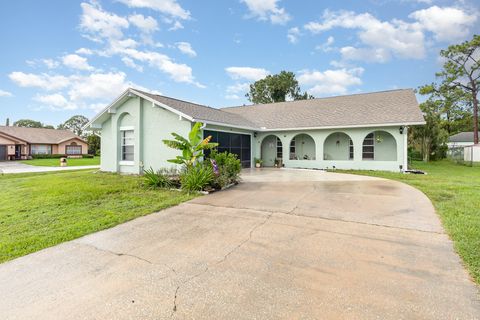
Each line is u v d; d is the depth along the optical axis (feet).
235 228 15.51
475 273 9.75
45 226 16.48
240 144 51.93
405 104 48.96
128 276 10.16
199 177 26.71
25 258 11.97
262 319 7.51
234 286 9.28
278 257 11.53
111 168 45.11
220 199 23.27
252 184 31.27
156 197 24.27
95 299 8.69
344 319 7.44
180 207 20.80
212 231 15.08
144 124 41.29
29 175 46.70
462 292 8.63
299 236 13.98
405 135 44.52
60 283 9.75
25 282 9.87
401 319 7.40
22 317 7.86
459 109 94.12
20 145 112.88
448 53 83.61
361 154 48.14
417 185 29.37
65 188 28.63
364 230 14.73
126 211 19.63
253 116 63.77
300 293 8.77
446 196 23.02
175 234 14.73
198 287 9.27
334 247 12.47
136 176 39.17
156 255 12.05
